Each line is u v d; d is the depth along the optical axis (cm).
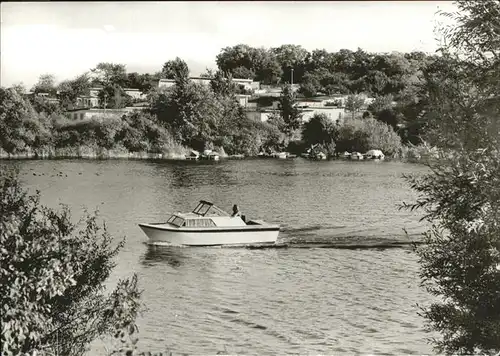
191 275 2205
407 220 3519
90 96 10625
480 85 1062
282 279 2152
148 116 10031
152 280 2112
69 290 1134
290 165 8325
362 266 2339
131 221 3362
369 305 1812
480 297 1080
